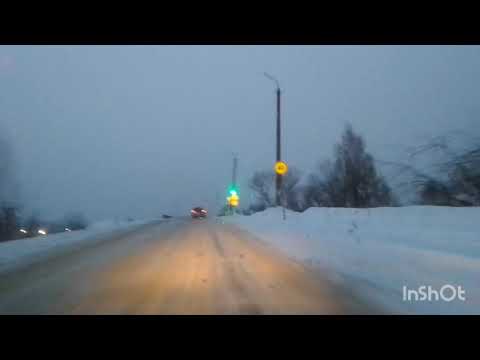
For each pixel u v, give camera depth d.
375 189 27.67
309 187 40.34
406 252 10.35
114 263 13.79
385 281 9.82
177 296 8.95
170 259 14.52
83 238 23.58
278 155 29.27
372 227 16.58
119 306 8.23
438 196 17.55
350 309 7.87
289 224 26.17
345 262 12.33
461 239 11.16
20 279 11.12
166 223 42.38
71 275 11.62
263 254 15.64
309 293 9.10
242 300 8.57
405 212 16.72
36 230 30.19
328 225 20.36
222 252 16.36
